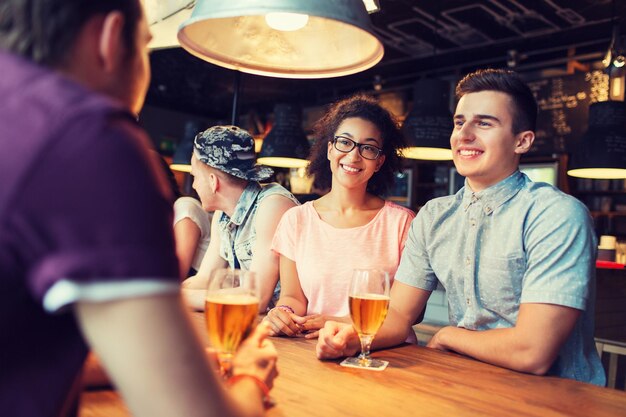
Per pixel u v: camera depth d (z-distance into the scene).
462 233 1.67
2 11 0.54
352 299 1.18
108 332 0.48
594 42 5.60
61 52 0.54
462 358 1.33
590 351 1.54
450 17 5.27
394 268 2.00
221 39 1.35
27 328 0.49
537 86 5.88
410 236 1.80
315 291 2.01
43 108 0.48
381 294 1.18
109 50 0.56
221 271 1.02
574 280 1.37
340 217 2.10
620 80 5.33
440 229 1.72
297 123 5.40
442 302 3.36
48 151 0.46
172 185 2.62
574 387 1.12
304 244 2.07
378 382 1.09
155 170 0.52
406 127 4.40
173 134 9.83
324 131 2.29
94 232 0.46
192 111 9.89
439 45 6.00
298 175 5.81
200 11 1.14
